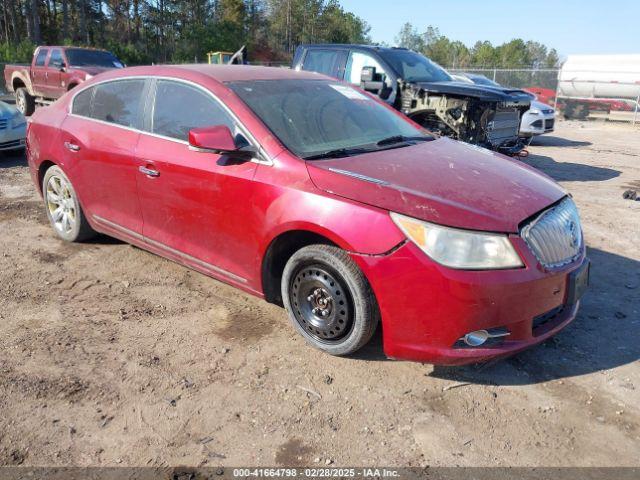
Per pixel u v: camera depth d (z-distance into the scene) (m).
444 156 3.69
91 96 4.74
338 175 3.16
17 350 3.41
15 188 7.29
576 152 12.09
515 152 8.18
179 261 4.13
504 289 2.78
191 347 3.49
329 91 4.24
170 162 3.87
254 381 3.15
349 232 2.97
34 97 16.05
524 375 3.25
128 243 4.96
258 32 82.69
